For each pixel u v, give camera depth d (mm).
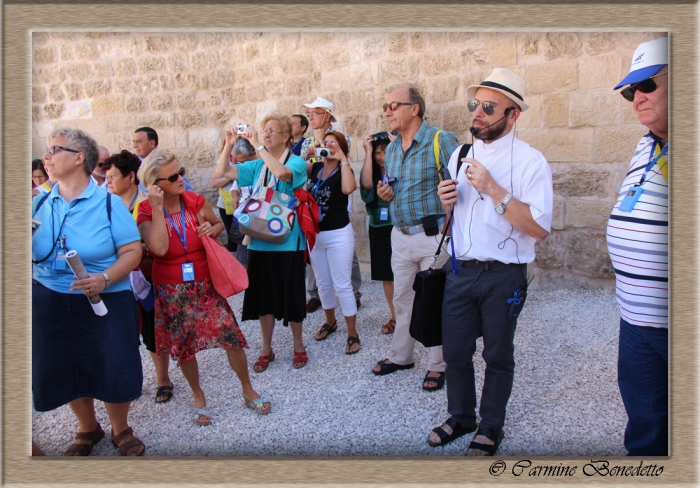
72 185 2479
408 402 3143
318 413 3082
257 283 3658
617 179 4531
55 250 2426
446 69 5293
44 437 3025
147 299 3016
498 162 2381
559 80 4672
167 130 7121
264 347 3734
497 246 2357
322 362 3771
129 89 7160
